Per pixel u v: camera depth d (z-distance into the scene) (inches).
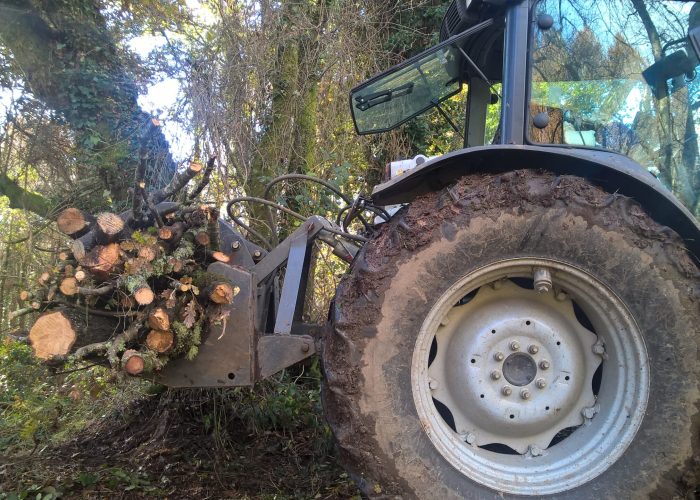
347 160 231.0
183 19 215.6
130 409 143.4
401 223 79.0
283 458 123.1
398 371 75.2
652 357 75.5
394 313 75.7
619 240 75.9
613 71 92.8
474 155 80.8
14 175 206.1
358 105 134.0
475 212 77.1
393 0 262.8
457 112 236.7
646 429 74.9
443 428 77.9
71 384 141.6
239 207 194.4
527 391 79.4
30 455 117.7
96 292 78.6
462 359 80.4
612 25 92.2
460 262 76.7
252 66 201.2
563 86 91.0
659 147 95.1
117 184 195.8
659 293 75.4
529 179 78.7
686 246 80.7
